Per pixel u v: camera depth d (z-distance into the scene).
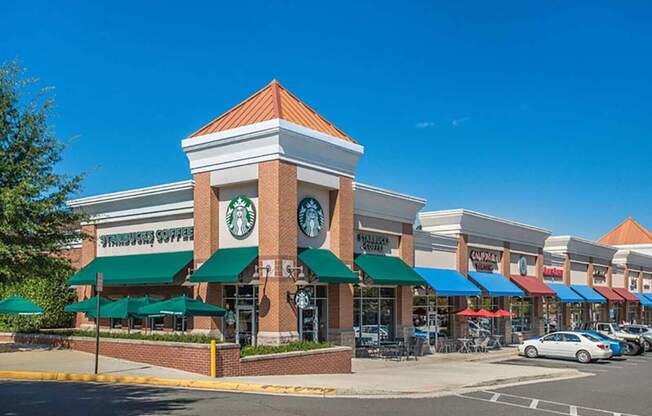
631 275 66.38
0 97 19.78
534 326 45.41
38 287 31.64
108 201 30.36
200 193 27.14
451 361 30.23
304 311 26.70
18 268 19.89
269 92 28.25
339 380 20.44
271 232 24.81
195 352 20.23
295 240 25.41
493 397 18.44
